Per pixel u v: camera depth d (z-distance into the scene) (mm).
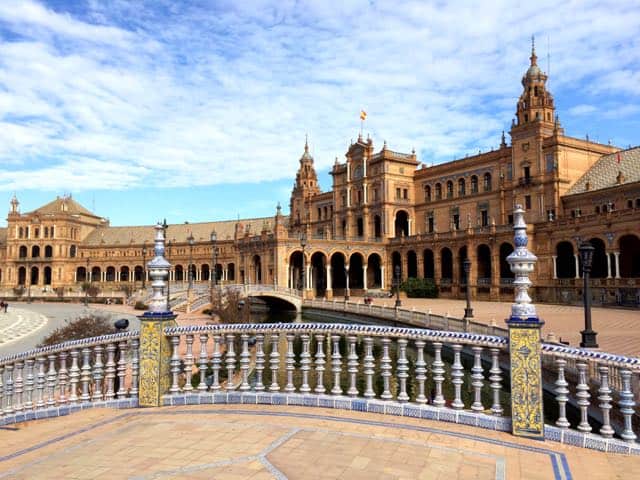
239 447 7289
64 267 136125
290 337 9883
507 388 23469
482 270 75625
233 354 10250
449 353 31641
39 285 134625
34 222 136250
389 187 88188
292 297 68000
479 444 7398
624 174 60719
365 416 8703
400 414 8742
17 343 34281
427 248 79062
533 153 69062
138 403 9906
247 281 87000
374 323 50656
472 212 79625
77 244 141375
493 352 8422
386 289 85188
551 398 19266
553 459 6871
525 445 7395
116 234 146250
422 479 6160
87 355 10758
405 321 44656
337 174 99188
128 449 7371
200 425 8406
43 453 7461
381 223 88062
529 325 7781
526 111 70875
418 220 90188
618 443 7148
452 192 84188
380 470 6422
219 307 52500
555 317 41156
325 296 81438
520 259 8016
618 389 14148
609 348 24109
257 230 133250
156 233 10328
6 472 6684
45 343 22812
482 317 43688
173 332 10078
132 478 6262
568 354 7621
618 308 49781
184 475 6297
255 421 8523
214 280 75750
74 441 7934
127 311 66125
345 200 96938
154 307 10148
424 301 70062
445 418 8422
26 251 138375
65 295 103688
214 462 6723
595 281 53594
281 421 8500
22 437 8609
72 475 6438
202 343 10188
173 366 10180
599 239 58312
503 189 73375
